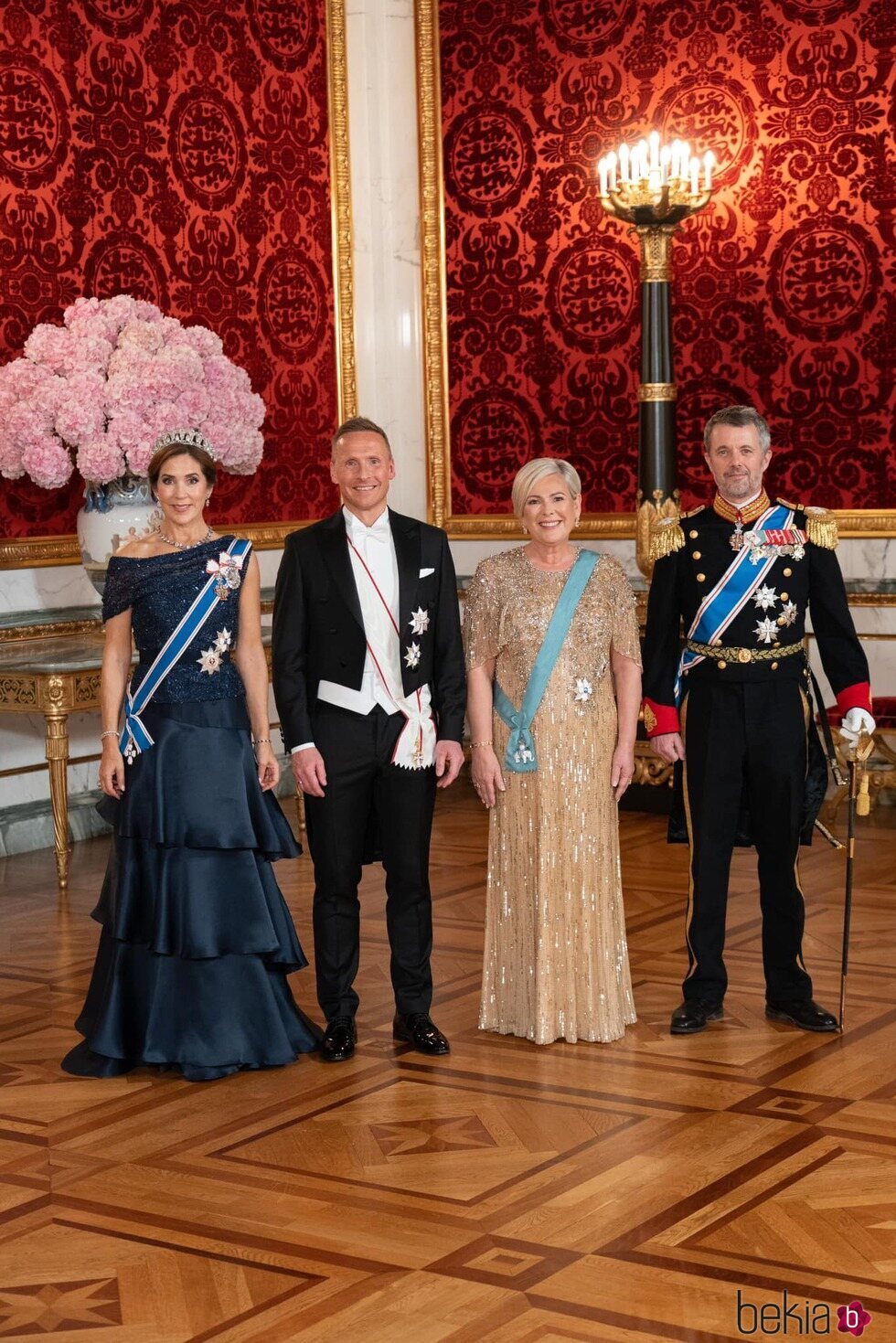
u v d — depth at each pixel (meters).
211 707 4.16
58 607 7.00
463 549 8.67
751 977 4.82
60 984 4.99
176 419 6.10
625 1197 3.29
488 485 8.60
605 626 4.29
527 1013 4.32
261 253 7.96
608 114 8.06
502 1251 3.06
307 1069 4.14
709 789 4.34
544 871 4.25
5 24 6.74
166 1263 3.05
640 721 7.35
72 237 7.03
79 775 7.24
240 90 7.83
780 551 4.27
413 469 8.70
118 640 4.21
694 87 7.81
